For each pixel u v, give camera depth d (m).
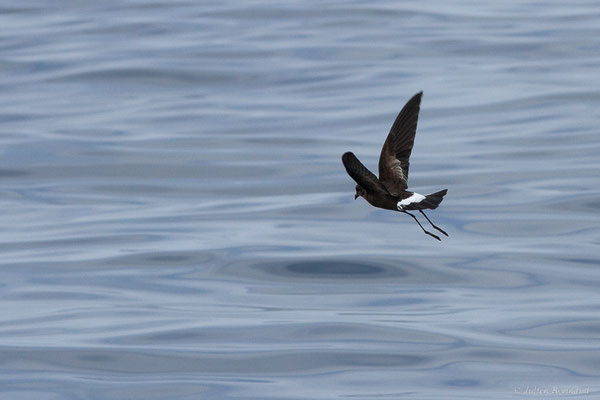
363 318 13.88
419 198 8.42
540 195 18.89
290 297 14.81
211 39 30.41
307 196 19.48
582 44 28.77
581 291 14.79
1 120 24.62
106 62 28.56
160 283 15.33
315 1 34.41
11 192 20.25
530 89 25.08
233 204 19.16
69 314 14.12
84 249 16.80
